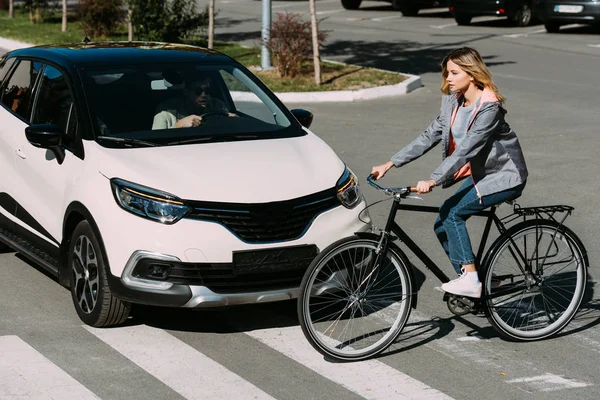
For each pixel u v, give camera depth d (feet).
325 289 19.76
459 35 90.53
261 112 24.30
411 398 17.87
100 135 22.12
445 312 22.82
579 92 57.72
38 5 100.53
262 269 20.01
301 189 20.67
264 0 63.82
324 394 18.02
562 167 38.14
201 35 85.66
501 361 19.83
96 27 84.48
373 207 32.42
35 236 24.02
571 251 21.08
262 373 19.06
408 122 48.62
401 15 112.47
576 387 18.48
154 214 19.79
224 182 20.34
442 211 20.20
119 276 20.02
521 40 86.17
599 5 86.94
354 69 64.75
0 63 27.78
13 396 17.74
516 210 20.58
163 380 18.63
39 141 22.18
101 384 18.38
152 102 23.26
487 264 20.44
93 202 20.70
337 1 133.18
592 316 22.63
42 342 20.53
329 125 47.88
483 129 18.95
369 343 20.21
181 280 19.69
